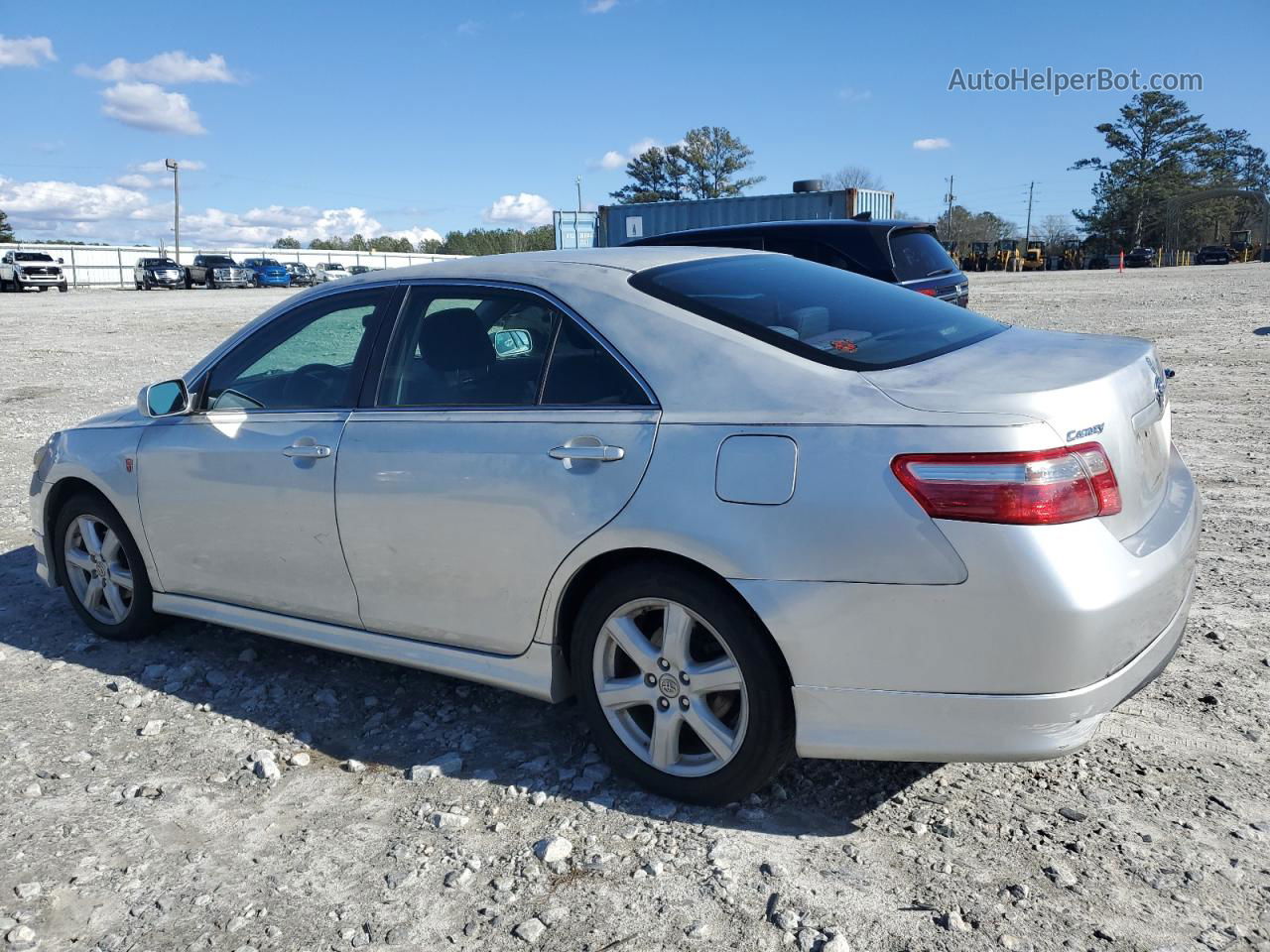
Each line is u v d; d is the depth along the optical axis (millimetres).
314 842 2943
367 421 3570
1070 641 2465
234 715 3801
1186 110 87625
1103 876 2615
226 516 3943
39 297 42188
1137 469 2783
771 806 3021
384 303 3742
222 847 2936
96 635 4668
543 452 3111
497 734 3580
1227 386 10250
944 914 2484
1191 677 3719
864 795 3053
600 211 22812
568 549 3055
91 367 15398
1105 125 89875
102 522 4480
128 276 68375
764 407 2803
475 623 3359
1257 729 3328
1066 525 2492
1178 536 2838
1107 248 89625
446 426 3361
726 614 2807
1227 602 4434
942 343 3162
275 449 3758
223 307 30828
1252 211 91375
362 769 3365
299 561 3771
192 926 2590
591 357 3158
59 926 2609
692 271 3412
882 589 2590
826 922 2482
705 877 2688
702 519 2791
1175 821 2840
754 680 2807
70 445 4535
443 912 2602
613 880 2695
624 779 3207
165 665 4285
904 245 10555
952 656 2559
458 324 3500
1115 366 2865
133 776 3354
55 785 3301
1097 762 3176
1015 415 2520
